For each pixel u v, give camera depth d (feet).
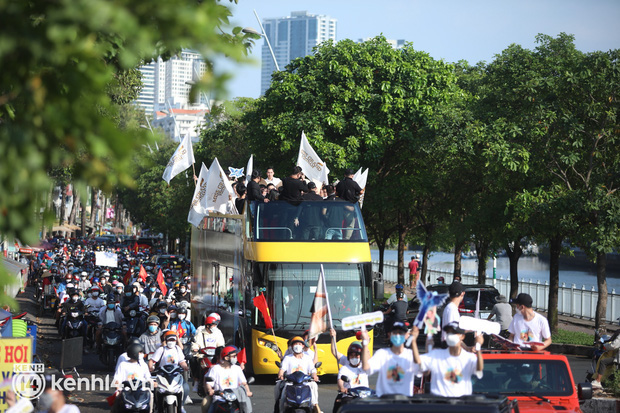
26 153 19.89
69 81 20.48
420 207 196.13
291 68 178.50
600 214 116.88
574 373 97.25
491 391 48.57
